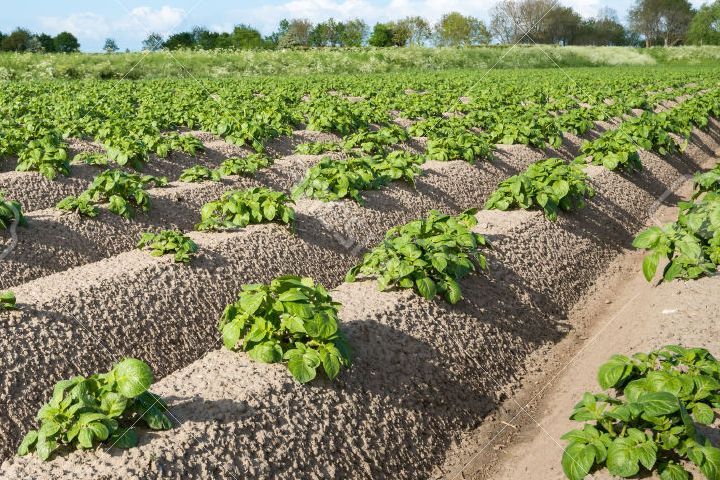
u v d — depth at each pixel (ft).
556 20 219.82
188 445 12.62
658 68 152.05
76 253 24.93
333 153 38.60
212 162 38.45
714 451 11.34
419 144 43.11
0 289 22.40
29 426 16.30
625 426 12.42
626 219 31.96
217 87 76.28
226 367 15.29
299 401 14.47
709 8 265.75
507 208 27.73
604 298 24.80
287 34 206.39
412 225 21.59
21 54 108.27
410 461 15.25
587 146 37.91
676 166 42.68
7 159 34.04
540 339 21.31
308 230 25.96
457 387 17.62
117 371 12.79
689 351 14.08
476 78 103.04
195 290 21.49
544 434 16.35
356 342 16.85
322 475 13.58
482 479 15.29
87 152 35.27
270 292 15.80
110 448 12.28
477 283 21.21
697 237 21.68
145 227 27.43
